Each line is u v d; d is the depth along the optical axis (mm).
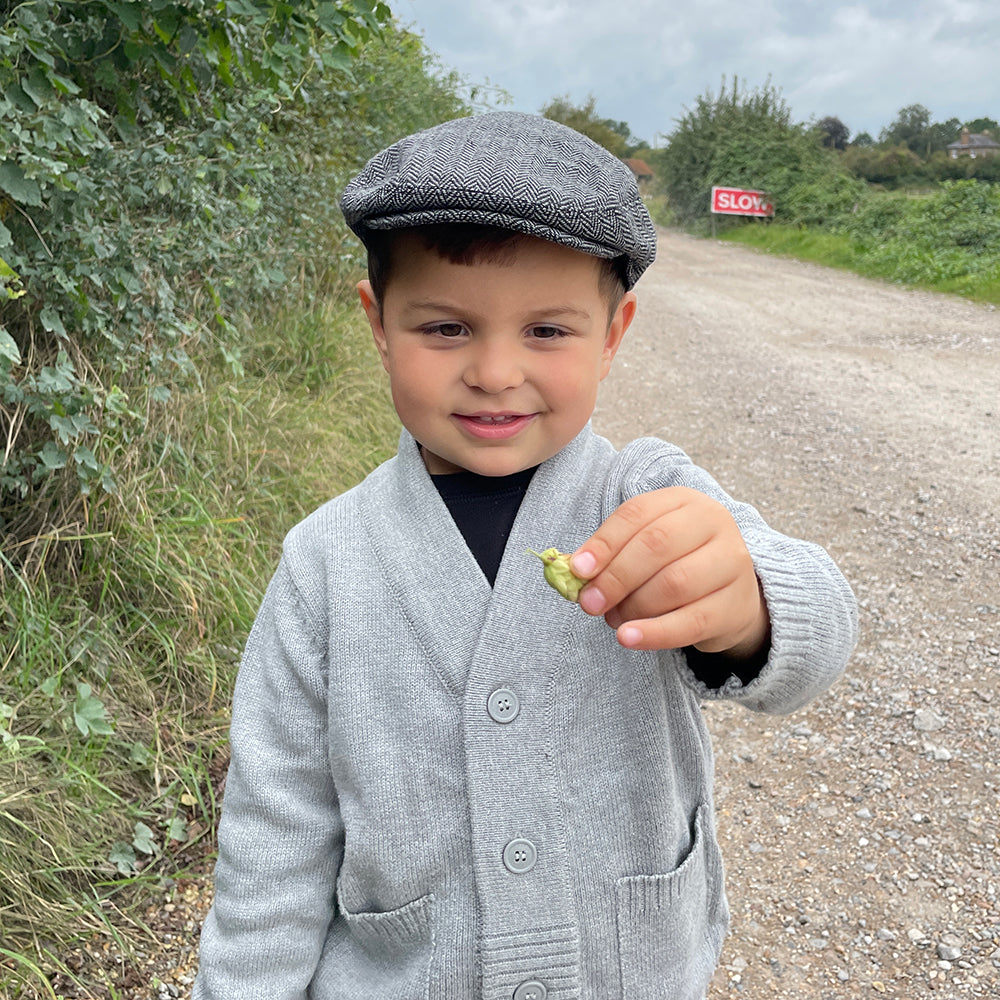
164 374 2922
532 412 917
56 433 2514
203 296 3480
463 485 1072
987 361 7629
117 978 1910
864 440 5754
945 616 3676
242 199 3389
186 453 3080
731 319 9883
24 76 2201
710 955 1093
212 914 1097
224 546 2916
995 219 12250
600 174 863
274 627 1098
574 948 959
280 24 2732
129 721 2369
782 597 852
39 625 2309
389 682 1007
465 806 976
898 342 8508
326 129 4961
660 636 765
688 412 6539
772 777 2875
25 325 2518
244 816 1070
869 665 3383
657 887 982
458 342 892
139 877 2082
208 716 2551
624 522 783
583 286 879
